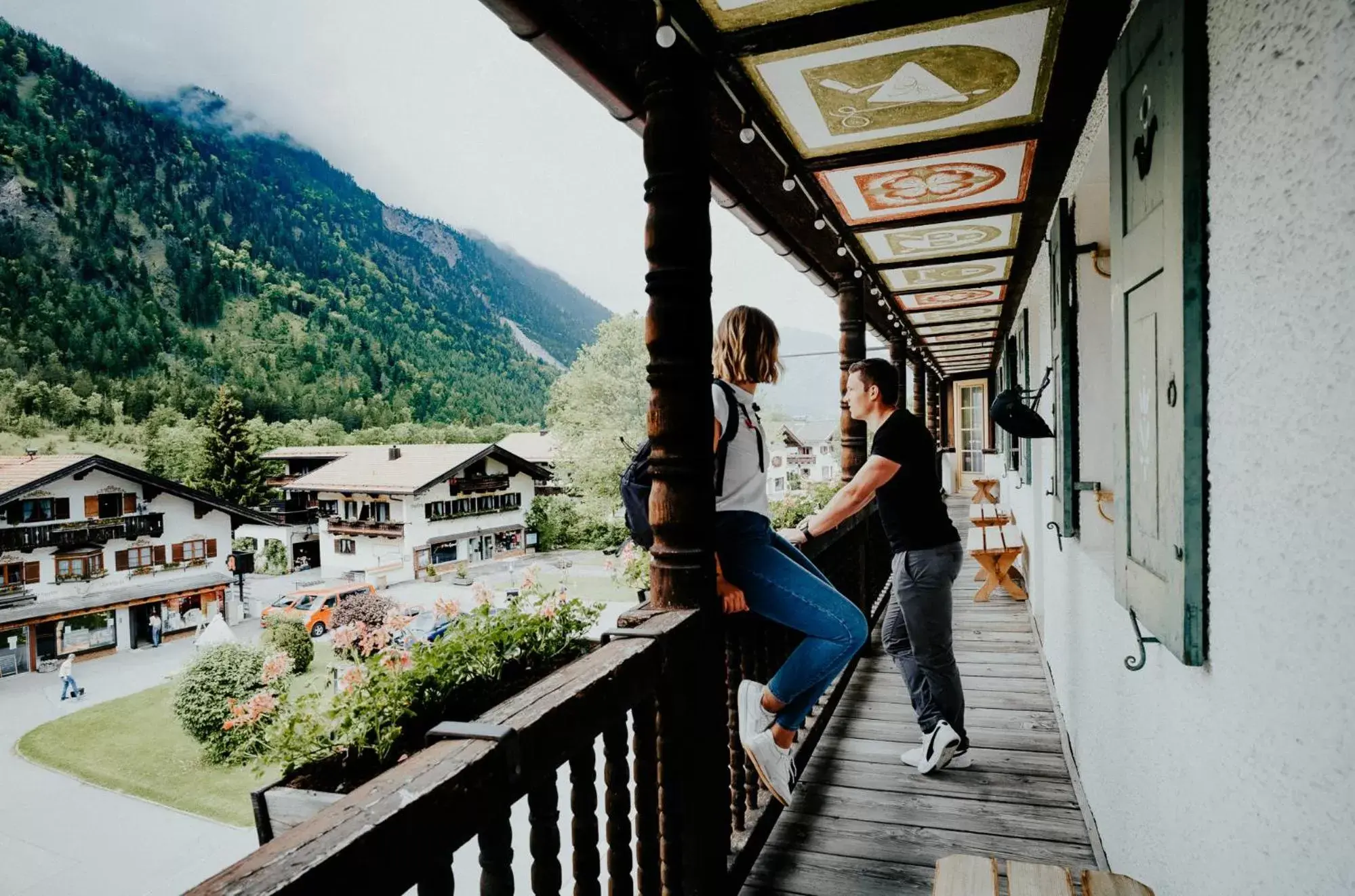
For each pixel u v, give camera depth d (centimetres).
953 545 301
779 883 229
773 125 279
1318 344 85
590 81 192
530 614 343
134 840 1130
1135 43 153
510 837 102
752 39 214
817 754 330
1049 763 314
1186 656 128
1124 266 166
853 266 497
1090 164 279
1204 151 121
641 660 151
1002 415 350
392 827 78
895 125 282
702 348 193
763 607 210
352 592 2964
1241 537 110
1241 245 107
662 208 192
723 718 203
